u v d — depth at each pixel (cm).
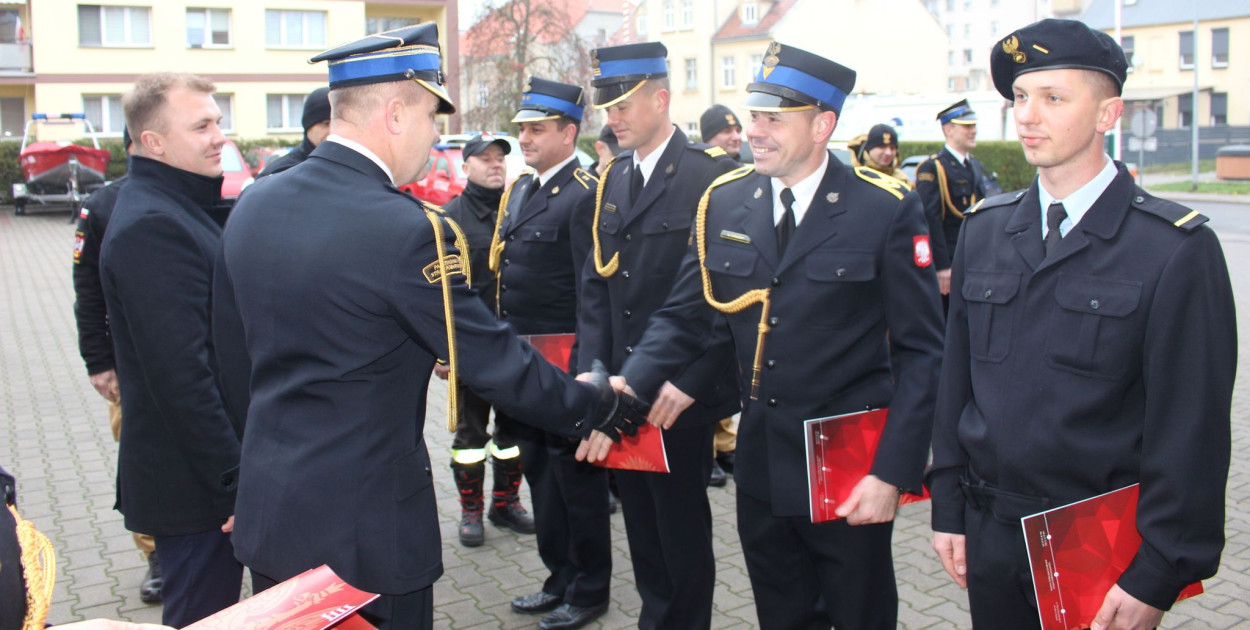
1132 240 197
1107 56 197
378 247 198
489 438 457
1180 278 190
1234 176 3102
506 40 3284
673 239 332
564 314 414
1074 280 203
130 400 283
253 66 3047
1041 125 201
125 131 287
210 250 275
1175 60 4872
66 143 2278
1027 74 204
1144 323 194
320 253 198
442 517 495
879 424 257
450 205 491
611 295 347
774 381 268
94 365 382
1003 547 213
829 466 253
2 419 670
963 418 225
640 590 340
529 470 377
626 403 254
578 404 237
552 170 411
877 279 261
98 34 2877
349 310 198
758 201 278
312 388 200
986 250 222
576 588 369
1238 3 4653
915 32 4222
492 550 451
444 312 203
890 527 267
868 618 267
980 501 220
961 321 230
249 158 2330
